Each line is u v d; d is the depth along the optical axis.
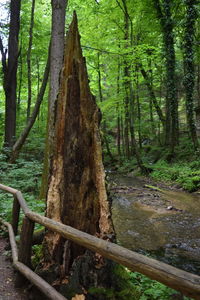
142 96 22.75
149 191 12.36
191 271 4.88
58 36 7.02
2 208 6.05
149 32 19.66
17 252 3.77
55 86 6.96
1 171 8.41
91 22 17.30
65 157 3.17
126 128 22.98
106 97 26.48
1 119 16.30
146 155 22.11
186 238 6.50
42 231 4.46
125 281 3.19
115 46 17.03
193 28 16.33
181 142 20.72
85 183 3.12
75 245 2.96
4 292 3.20
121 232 6.93
